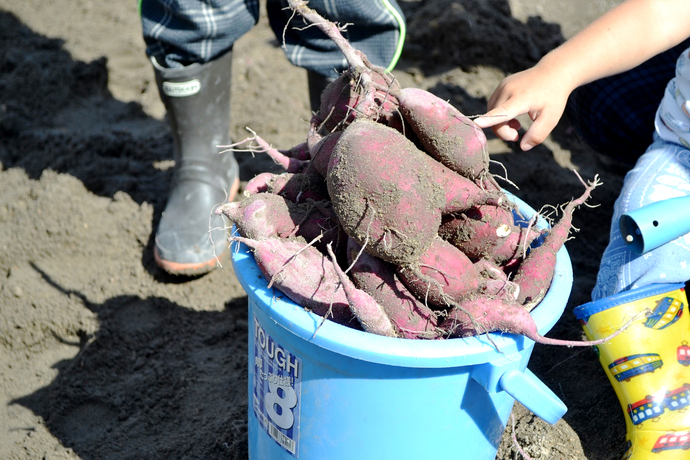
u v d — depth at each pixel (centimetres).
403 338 124
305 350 127
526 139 158
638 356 161
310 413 135
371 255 132
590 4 340
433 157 137
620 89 227
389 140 122
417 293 131
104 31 344
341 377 126
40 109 301
